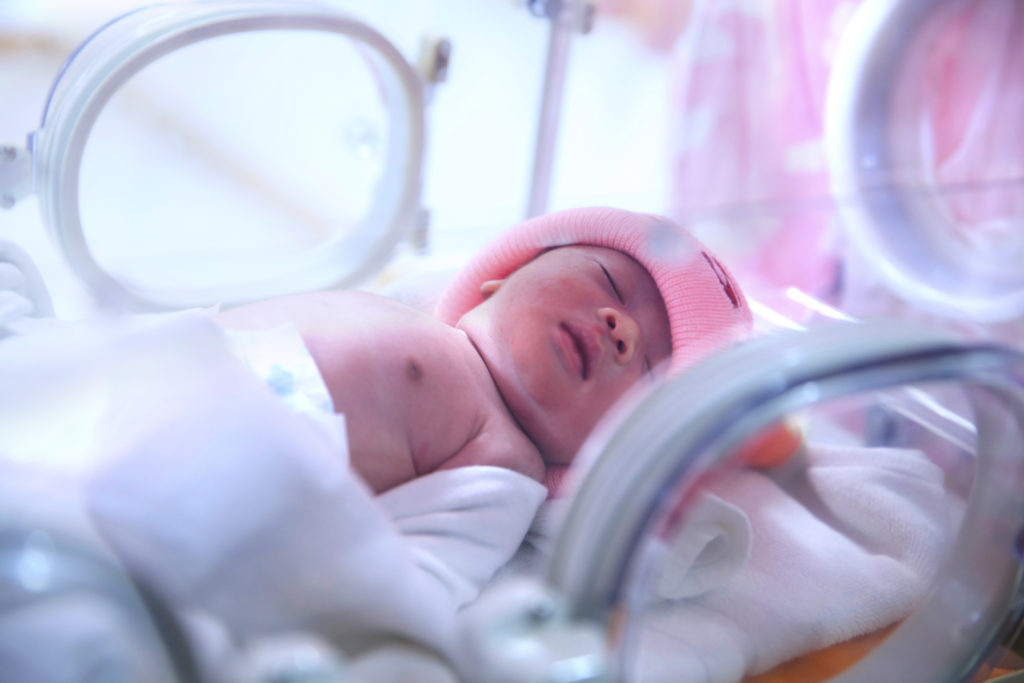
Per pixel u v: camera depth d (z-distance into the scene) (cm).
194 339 76
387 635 63
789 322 109
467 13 158
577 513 58
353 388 91
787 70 170
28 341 80
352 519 67
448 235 123
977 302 123
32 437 66
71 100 103
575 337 104
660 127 181
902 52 145
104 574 56
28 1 147
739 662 88
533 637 56
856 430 108
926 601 87
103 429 67
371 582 64
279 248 119
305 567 62
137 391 70
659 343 106
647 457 54
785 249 128
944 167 155
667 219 113
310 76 161
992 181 142
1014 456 74
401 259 123
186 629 56
